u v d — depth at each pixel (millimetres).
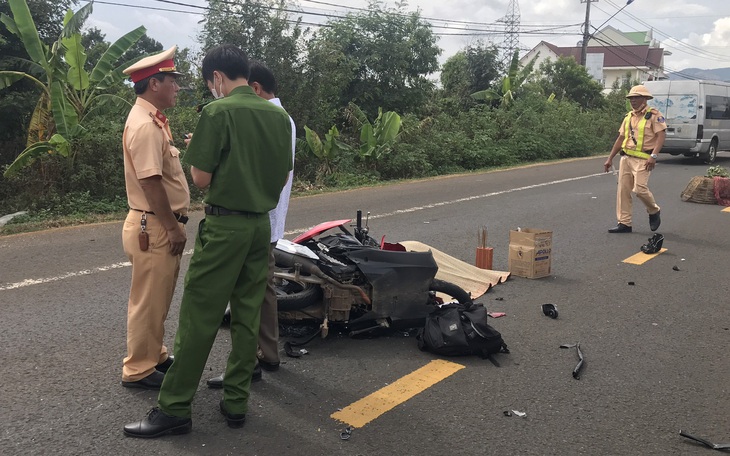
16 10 10477
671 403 3648
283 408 3467
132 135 3193
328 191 12945
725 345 4586
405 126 17359
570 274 6539
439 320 4340
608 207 10992
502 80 26547
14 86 12406
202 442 3080
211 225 2996
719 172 11992
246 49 14797
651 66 64438
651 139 8414
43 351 4137
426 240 7980
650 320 5113
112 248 7172
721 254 7559
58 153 10375
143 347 3572
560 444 3158
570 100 34344
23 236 7863
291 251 4469
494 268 6664
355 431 3234
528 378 3953
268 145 3064
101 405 3424
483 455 3031
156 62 3227
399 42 19625
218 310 3053
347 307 4445
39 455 2914
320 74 15695
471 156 18531
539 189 13414
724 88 20062
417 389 3750
